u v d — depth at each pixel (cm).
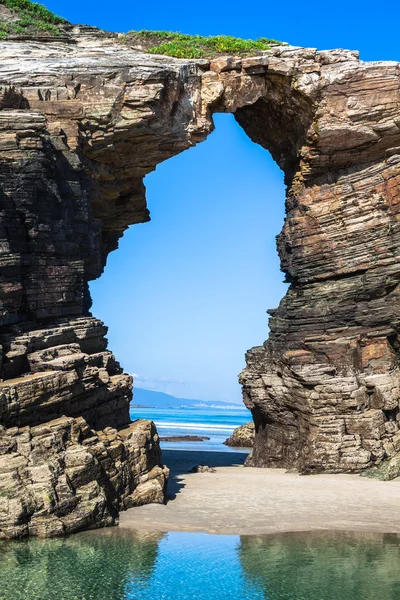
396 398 4344
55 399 2998
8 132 3341
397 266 4406
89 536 2712
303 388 4428
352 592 2184
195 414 18625
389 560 2514
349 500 3453
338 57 4431
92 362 3419
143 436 3441
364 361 4447
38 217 3409
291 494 3578
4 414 2775
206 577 2292
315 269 4631
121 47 4631
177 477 4103
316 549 2638
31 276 3334
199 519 3038
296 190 4756
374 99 4350
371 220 4466
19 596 2094
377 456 4209
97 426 3356
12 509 2588
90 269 4050
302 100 4391
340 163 4569
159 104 3978
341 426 4281
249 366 4978
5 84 3728
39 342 3216
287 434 4669
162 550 2575
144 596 2123
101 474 2970
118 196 4647
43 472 2712
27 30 4734
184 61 4234
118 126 3894
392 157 4459
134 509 3148
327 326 4556
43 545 2562
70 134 3791
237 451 6294
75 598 2088
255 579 2288
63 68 3903
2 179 3288
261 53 4403
